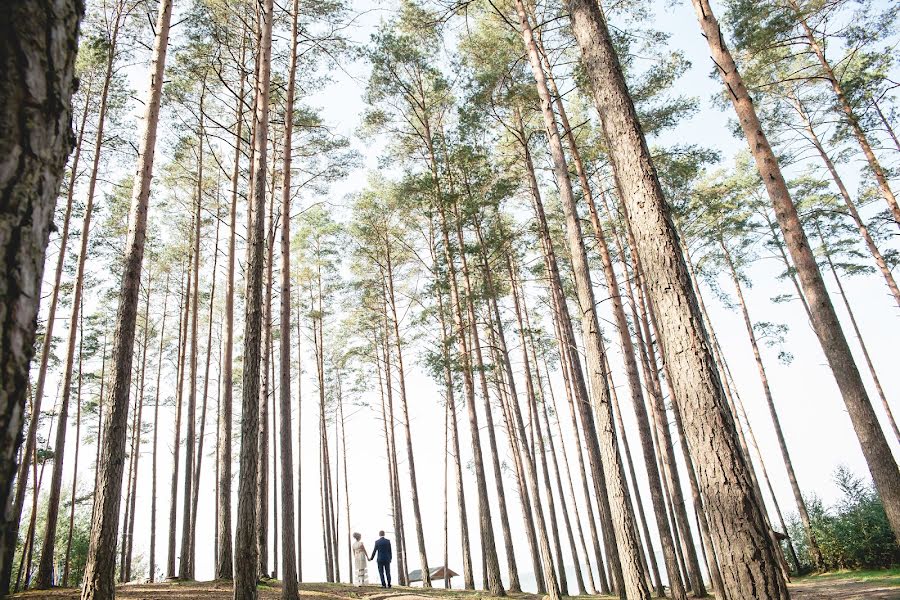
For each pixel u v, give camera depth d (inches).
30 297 40.6
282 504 380.5
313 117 601.6
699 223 759.1
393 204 767.1
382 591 523.2
